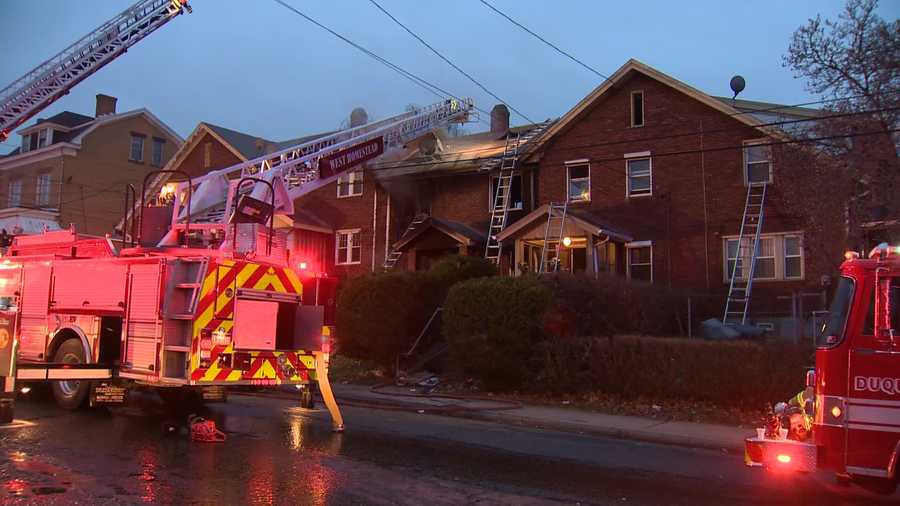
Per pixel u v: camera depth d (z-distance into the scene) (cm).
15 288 1135
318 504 604
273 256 1032
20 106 1850
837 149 1622
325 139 2102
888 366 629
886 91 1539
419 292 1861
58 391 1079
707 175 2348
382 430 1045
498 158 2748
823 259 1758
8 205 4169
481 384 1587
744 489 738
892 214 1548
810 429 678
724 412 1265
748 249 2252
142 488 634
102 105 4353
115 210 4125
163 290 922
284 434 954
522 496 666
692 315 2112
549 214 2333
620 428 1137
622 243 2456
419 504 620
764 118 2370
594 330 1609
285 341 1019
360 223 3055
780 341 1295
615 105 2539
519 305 1499
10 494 599
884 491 650
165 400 1173
